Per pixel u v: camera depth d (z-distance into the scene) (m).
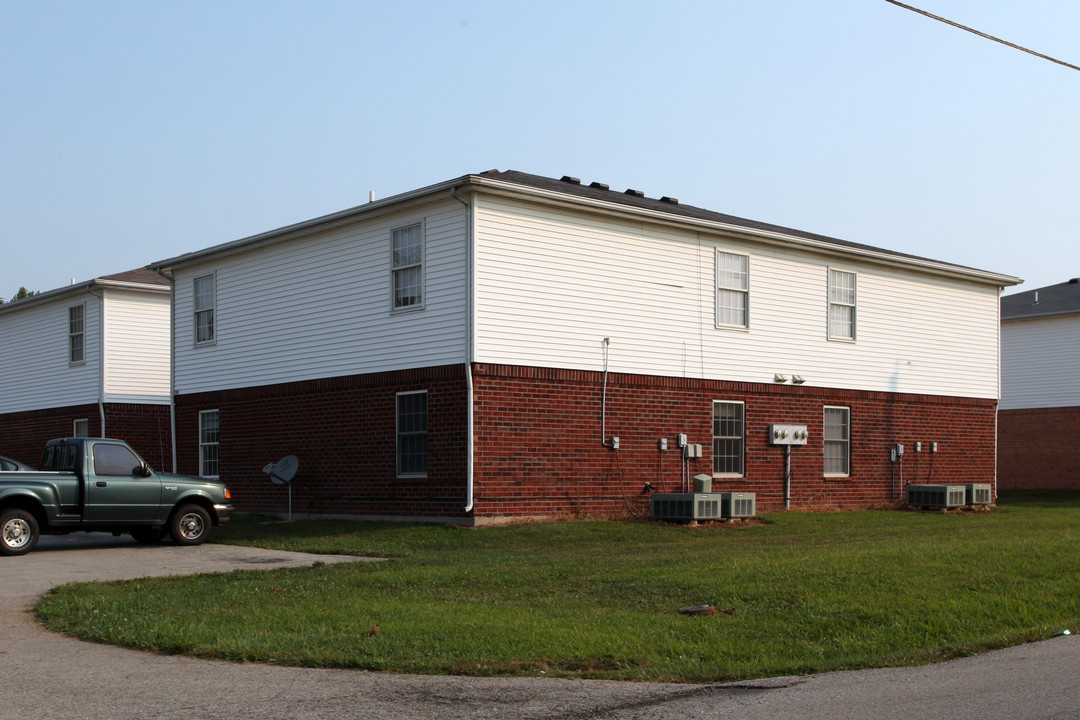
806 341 26.95
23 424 36.34
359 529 20.75
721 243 25.23
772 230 28.88
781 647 9.77
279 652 9.19
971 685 8.16
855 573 13.38
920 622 10.67
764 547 17.56
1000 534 19.67
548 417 21.72
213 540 20.06
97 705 7.54
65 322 34.50
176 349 28.64
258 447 25.75
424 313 21.75
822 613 11.09
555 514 21.73
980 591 12.26
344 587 13.20
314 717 7.25
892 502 28.66
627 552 17.05
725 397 25.03
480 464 20.66
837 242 30.12
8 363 37.41
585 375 22.36
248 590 12.99
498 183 20.75
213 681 8.31
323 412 24.02
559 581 13.54
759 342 25.84
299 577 14.20
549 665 8.89
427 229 21.84
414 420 21.88
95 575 14.92
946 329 30.67
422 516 21.50
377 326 22.81
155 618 10.91
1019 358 42.56
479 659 8.99
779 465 26.08
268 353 25.69
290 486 24.06
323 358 24.14
